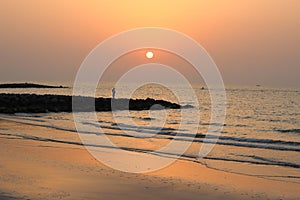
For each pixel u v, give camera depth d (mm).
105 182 12602
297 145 22797
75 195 10930
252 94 117875
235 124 36844
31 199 10273
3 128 27359
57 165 14891
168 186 12492
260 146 22094
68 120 34875
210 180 13594
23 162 15211
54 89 133000
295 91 145750
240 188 12633
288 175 14688
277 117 45812
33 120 33781
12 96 55844
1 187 11445
